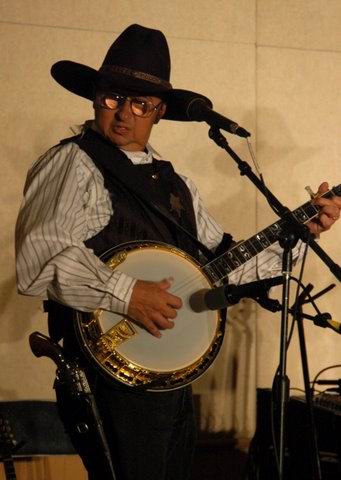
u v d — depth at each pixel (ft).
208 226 17.72
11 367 26.22
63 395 14.97
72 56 26.55
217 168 27.99
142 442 14.51
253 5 28.40
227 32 28.14
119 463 14.49
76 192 14.66
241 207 28.17
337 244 29.12
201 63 27.81
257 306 28.50
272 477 21.81
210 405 27.86
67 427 15.08
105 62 16.38
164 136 27.48
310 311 28.86
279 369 14.64
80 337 14.43
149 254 15.42
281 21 28.76
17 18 26.17
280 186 28.58
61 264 13.79
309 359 28.94
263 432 22.33
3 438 18.19
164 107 16.90
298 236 15.84
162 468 14.71
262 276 17.31
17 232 14.62
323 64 29.14
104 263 14.65
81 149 15.35
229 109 28.09
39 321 26.40
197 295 15.79
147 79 15.79
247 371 28.30
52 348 14.65
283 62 28.73
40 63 26.32
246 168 16.51
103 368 14.44
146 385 14.67
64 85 18.29
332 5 29.30
